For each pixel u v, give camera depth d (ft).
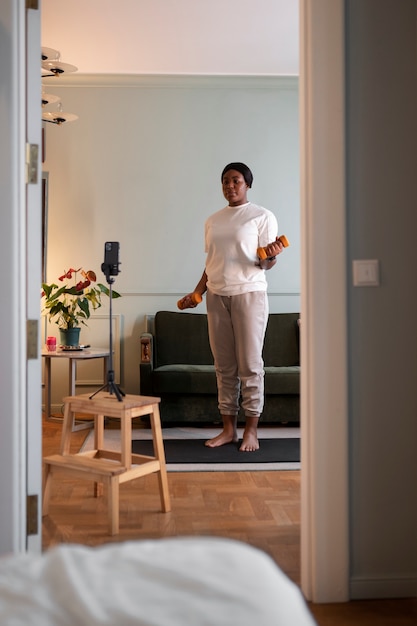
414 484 7.62
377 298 7.59
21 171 6.77
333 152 7.40
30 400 7.03
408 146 7.55
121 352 19.06
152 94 19.01
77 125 18.90
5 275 6.67
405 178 7.57
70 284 18.95
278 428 16.98
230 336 14.46
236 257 14.03
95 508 10.60
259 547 8.98
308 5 7.37
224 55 17.44
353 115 7.52
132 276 19.07
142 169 19.06
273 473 12.67
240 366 14.32
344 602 7.49
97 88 18.92
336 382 7.47
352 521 7.60
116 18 15.01
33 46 6.97
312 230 7.42
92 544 8.98
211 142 19.15
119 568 2.66
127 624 2.23
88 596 2.39
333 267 7.44
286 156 19.26
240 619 2.26
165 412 16.71
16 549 6.75
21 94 6.77
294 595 2.64
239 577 2.58
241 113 19.16
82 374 19.01
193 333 18.31
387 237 7.57
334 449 7.48
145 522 9.93
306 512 7.58
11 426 6.71
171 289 19.12
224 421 14.98
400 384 7.61
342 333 7.46
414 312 7.60
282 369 16.89
